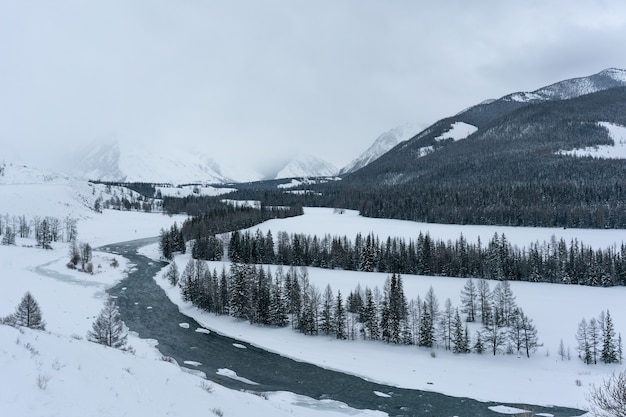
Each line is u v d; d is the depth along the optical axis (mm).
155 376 26188
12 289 97375
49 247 193875
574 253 176000
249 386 71375
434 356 94062
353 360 90500
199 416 22047
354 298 117000
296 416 32844
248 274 123000
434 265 167625
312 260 179625
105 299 120188
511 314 104312
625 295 133000
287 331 109250
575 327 104875
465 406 69000
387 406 67688
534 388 77000
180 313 117688
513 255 171000
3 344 21531
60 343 25359
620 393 26688
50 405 17031
